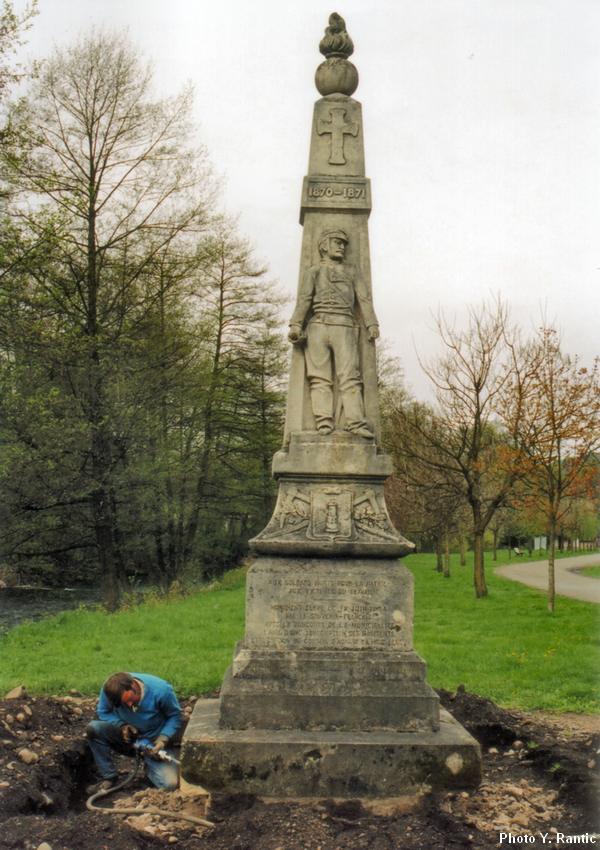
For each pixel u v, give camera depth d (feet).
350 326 26.18
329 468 24.90
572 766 23.61
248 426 108.99
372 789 21.34
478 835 19.10
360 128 27.17
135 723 23.61
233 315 105.70
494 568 133.59
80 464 74.38
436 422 85.61
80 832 18.69
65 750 24.26
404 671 23.04
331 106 27.22
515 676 38.34
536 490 74.79
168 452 82.74
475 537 79.87
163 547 95.86
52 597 89.25
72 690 33.94
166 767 22.85
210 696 32.91
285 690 22.80
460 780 21.53
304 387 26.16
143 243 80.33
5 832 18.57
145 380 78.74
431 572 120.47
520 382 71.97
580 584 99.55
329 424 25.49
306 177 26.76
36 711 27.68
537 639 50.31
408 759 21.49
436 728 22.59
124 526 82.99
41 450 68.49
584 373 68.13
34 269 71.61
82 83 75.36
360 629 23.62
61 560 89.56
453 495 87.92
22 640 49.70
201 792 21.35
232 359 106.63
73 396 72.38
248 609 23.63
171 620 58.23
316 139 27.09
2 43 62.44
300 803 20.89
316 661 23.11
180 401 86.84
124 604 77.46
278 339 108.88
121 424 74.69
